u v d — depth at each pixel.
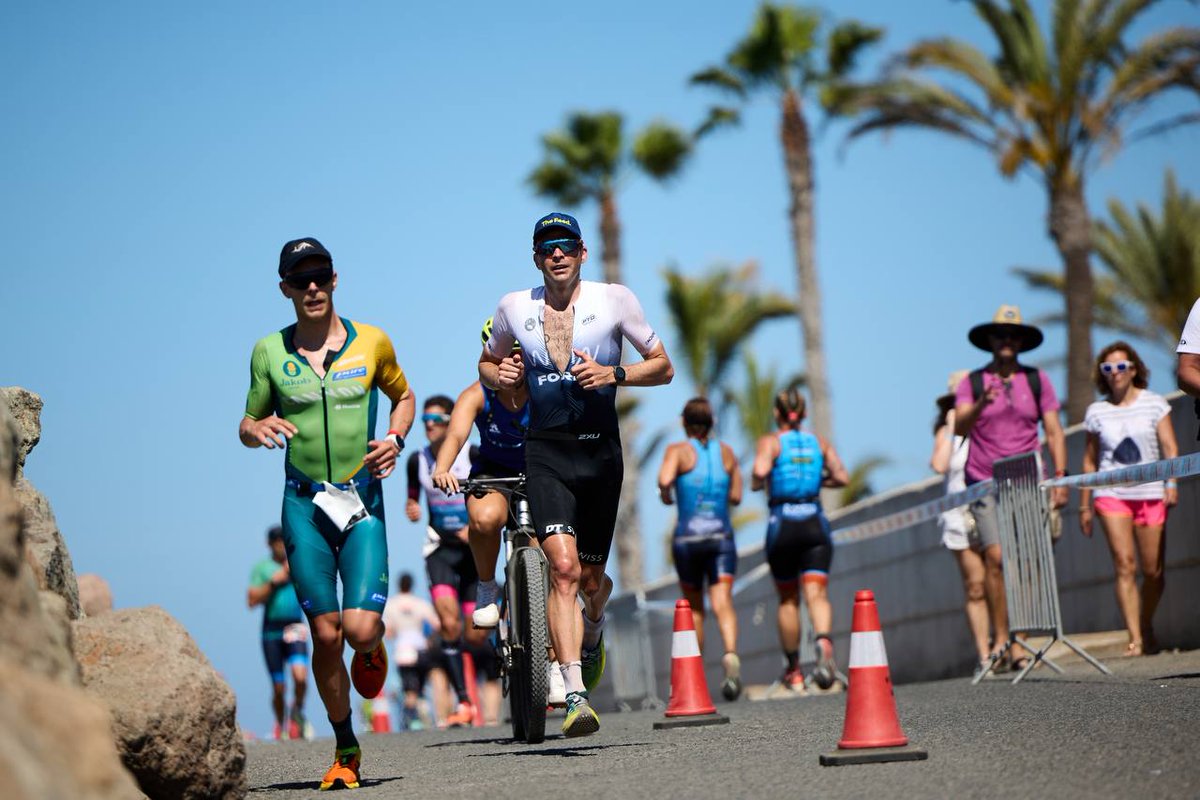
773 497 38.94
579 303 21.47
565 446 21.48
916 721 22.70
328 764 24.75
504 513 26.02
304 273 19.53
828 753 18.67
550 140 135.25
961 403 35.22
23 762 8.28
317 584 19.42
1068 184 83.88
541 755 22.22
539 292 21.73
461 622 39.91
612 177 134.88
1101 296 106.44
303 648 48.34
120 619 17.08
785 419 39.12
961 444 37.72
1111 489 34.34
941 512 37.12
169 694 16.28
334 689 19.66
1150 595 34.16
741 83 117.62
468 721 40.28
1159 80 80.31
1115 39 81.38
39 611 11.09
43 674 10.49
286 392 19.48
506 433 26.11
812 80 116.75
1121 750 17.14
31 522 17.25
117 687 16.19
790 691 41.38
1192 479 36.22
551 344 21.38
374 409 19.88
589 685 24.86
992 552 35.47
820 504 39.09
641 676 60.69
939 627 47.38
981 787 15.14
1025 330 35.12
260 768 24.58
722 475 38.91
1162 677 27.64
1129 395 33.91
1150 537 34.00
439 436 37.75
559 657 21.23
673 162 133.38
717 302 136.00
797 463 38.78
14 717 8.71
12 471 13.84
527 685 22.64
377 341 20.00
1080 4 81.94
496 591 26.64
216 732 16.69
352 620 19.11
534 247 21.33
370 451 19.45
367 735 39.03
